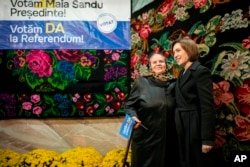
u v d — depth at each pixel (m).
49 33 3.71
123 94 3.75
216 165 2.94
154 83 2.82
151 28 3.61
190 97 2.54
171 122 2.72
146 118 2.75
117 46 3.77
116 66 3.76
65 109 3.70
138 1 3.75
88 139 3.74
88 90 3.72
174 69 3.36
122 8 3.77
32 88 3.67
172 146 2.75
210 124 2.40
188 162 2.48
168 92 2.77
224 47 2.92
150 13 3.62
